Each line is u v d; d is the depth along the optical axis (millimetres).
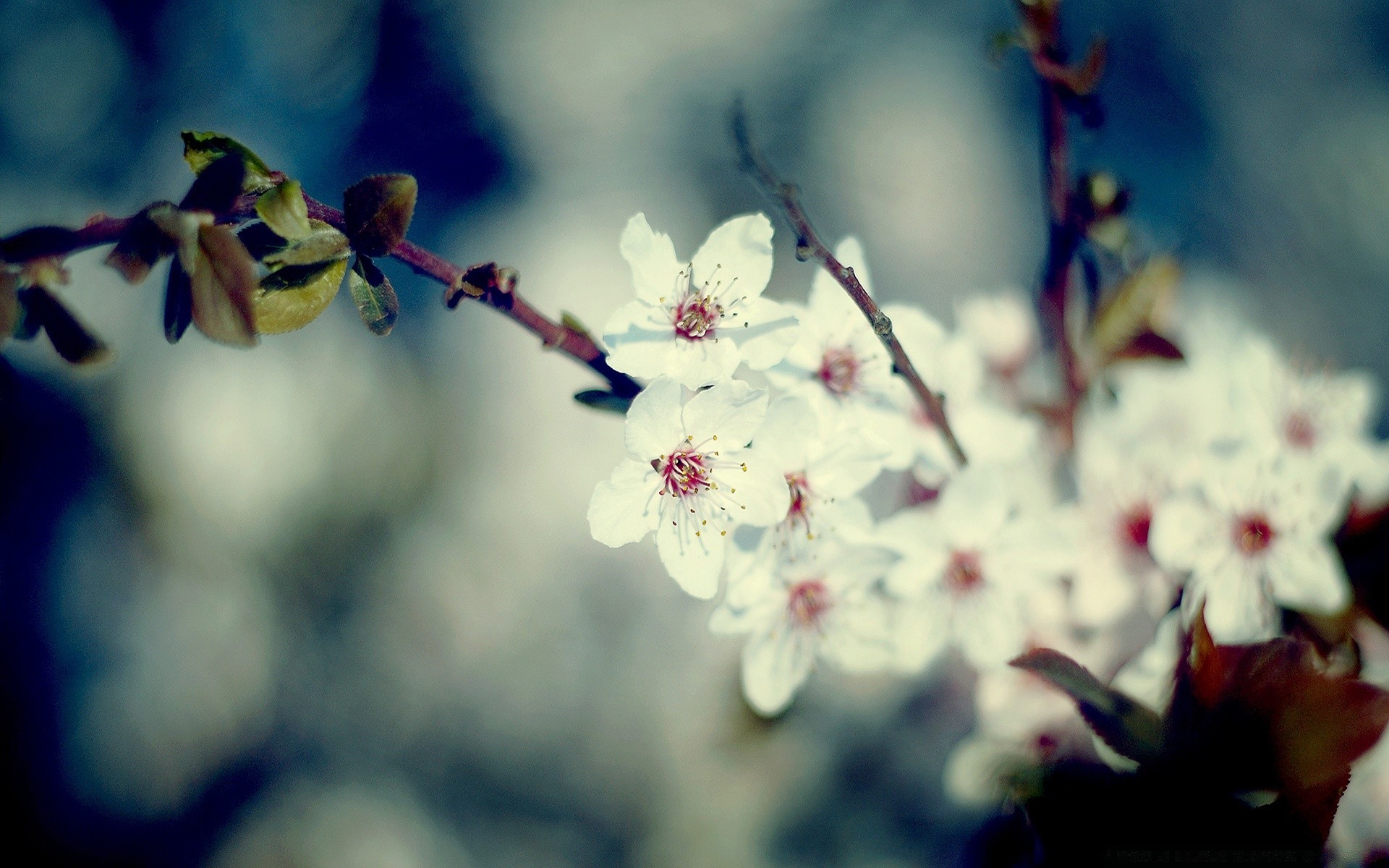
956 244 572
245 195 302
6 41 792
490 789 508
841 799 438
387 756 533
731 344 313
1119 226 346
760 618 327
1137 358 355
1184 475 347
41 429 663
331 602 564
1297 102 650
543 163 593
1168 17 664
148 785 587
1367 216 622
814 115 598
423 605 538
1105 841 322
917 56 623
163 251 297
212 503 604
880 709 430
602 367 318
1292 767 317
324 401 586
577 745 496
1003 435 343
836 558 324
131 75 773
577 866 484
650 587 509
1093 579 353
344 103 671
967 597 337
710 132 594
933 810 425
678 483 313
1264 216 611
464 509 540
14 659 628
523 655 515
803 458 314
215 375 621
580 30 634
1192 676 322
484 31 646
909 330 338
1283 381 363
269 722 568
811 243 310
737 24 628
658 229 561
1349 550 350
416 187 304
